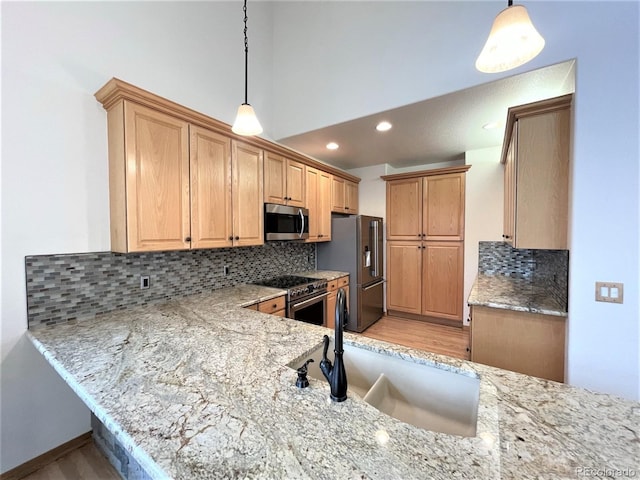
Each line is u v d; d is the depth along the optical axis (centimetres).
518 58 124
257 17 303
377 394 121
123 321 172
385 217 437
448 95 217
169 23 226
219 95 266
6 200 153
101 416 82
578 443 70
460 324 384
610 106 153
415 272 412
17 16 154
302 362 125
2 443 155
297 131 301
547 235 181
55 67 167
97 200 185
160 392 94
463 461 65
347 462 65
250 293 253
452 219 382
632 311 149
